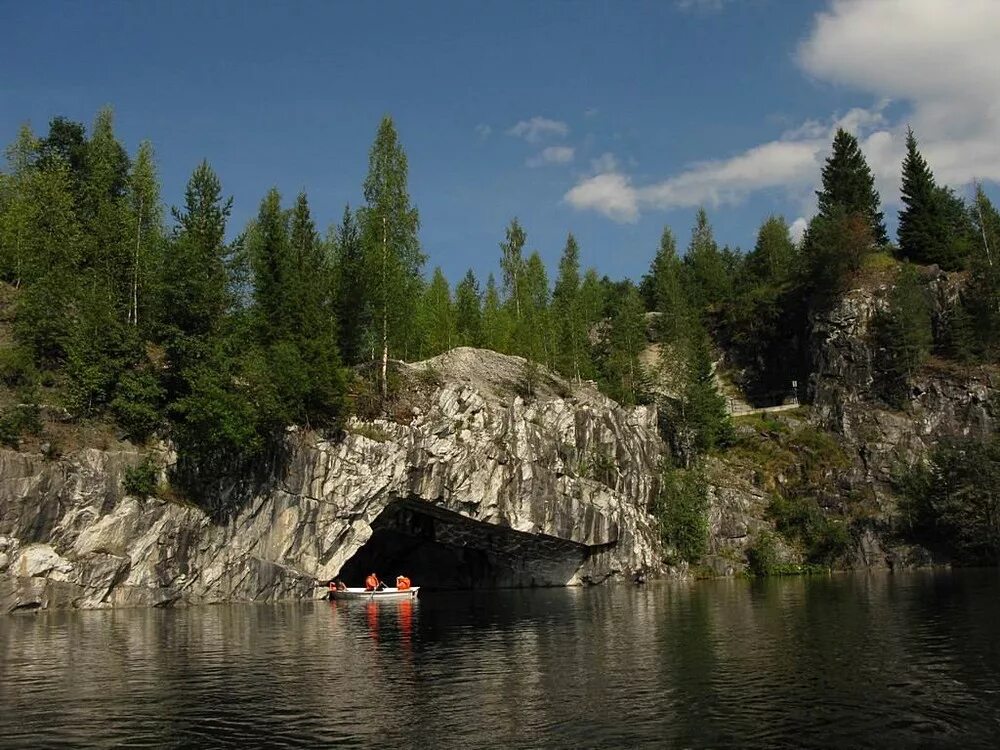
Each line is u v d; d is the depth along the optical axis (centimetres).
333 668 2845
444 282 10650
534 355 9262
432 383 7175
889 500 9281
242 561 5597
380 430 6456
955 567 8300
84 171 7731
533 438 7381
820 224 12619
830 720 2075
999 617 4072
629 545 7762
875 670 2731
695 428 9831
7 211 6794
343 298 7569
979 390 10012
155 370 5697
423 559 8488
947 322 11081
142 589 5072
